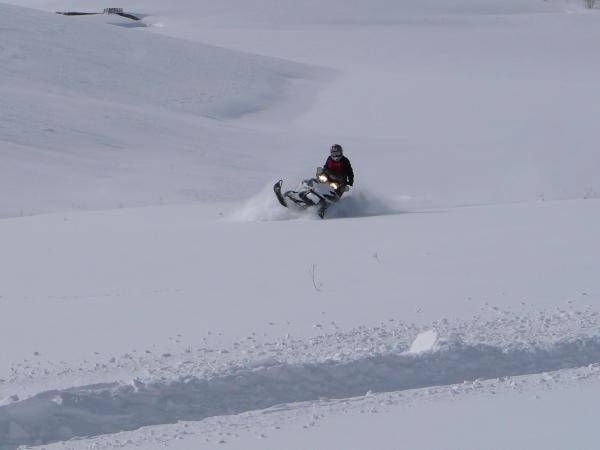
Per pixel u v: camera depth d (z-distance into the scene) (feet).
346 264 87.20
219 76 485.15
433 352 49.78
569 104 435.12
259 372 46.34
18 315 69.15
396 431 37.86
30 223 153.69
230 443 37.17
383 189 240.94
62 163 264.93
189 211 165.07
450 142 355.36
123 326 62.39
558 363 50.26
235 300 70.74
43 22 517.55
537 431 36.65
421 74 584.40
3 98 338.13
